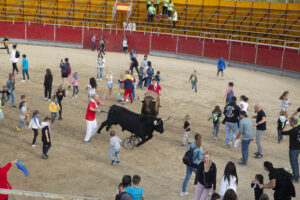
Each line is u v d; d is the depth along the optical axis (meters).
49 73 18.88
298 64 30.08
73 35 40.62
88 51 38.75
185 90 23.48
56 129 15.41
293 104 21.17
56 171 11.59
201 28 41.22
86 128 15.35
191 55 37.84
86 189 10.53
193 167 9.94
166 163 12.71
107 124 14.05
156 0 41.69
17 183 10.66
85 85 23.08
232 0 40.88
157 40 39.22
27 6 44.03
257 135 13.34
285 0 40.62
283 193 8.74
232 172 8.50
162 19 42.06
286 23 37.28
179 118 17.83
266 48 33.25
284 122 14.77
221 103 20.80
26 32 40.72
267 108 20.20
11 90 17.59
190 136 15.44
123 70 28.50
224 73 30.62
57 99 16.23
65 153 13.07
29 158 12.43
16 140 13.95
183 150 13.94
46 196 4.72
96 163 12.38
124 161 12.69
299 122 14.20
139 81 23.17
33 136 14.50
